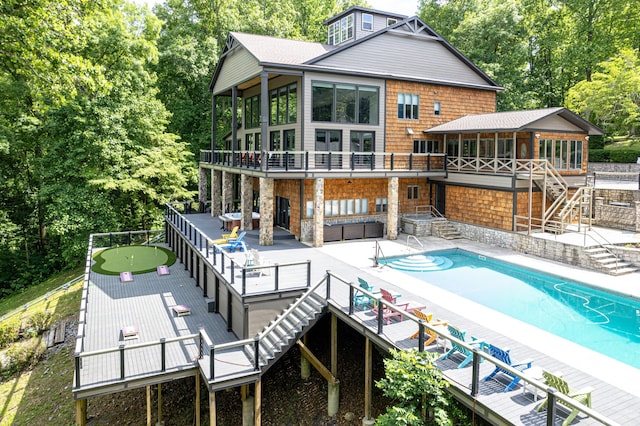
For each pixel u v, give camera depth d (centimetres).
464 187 2386
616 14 3716
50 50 1550
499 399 779
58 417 1381
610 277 1655
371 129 2320
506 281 1717
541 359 968
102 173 2794
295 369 1435
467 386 819
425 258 1941
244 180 2286
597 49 3722
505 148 2272
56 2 1552
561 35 4088
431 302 1331
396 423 773
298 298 1354
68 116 2686
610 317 1368
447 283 1684
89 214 2794
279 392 1334
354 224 2244
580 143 2289
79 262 3108
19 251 3375
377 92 2325
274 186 2495
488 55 3678
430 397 840
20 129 2919
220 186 3031
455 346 914
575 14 4038
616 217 2255
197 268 1892
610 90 3016
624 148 3594
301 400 1284
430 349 985
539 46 4269
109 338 1366
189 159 3634
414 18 2406
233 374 1077
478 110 2684
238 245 1880
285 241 2167
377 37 2330
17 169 3195
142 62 2970
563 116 2173
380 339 1031
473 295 1552
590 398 732
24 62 1589
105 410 1341
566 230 2153
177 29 3522
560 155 2227
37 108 1928
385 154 2306
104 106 2778
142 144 3075
